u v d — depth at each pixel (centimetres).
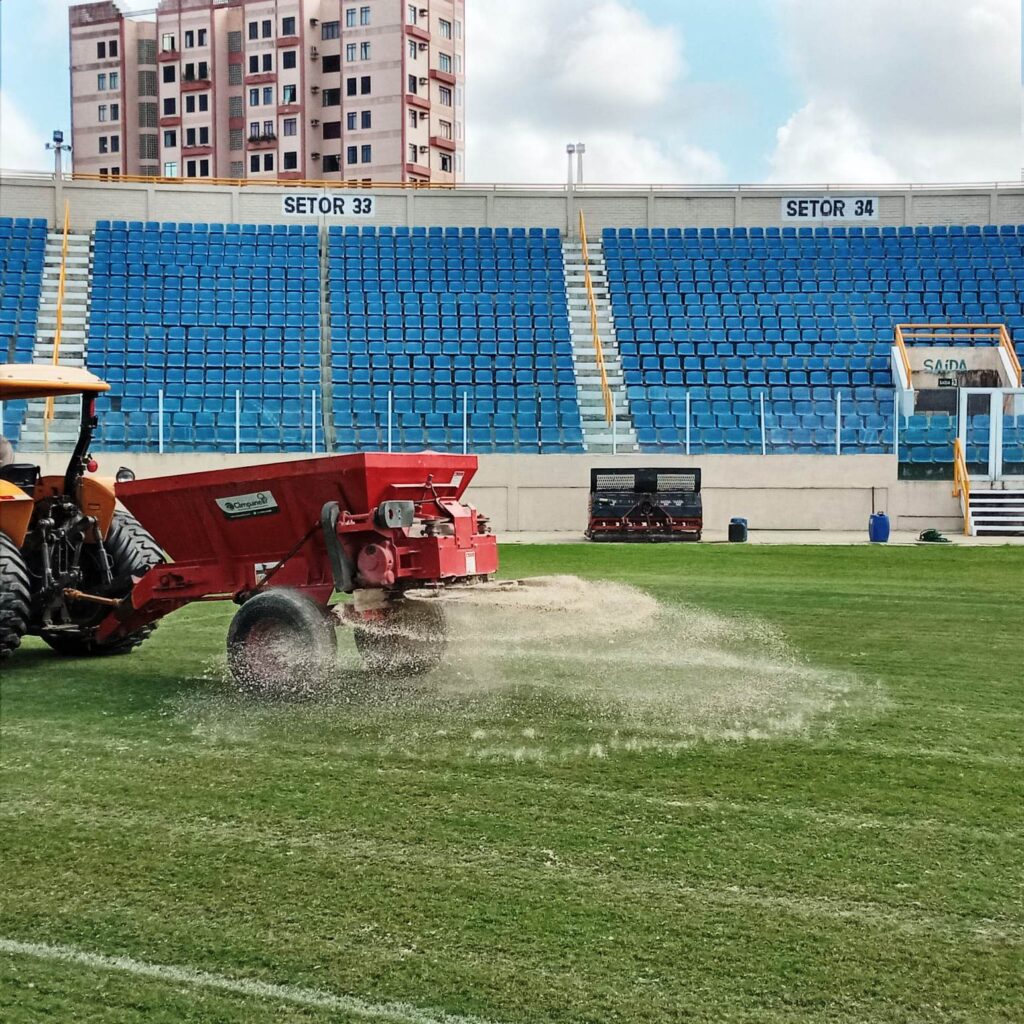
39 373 786
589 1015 299
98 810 466
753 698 674
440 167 9531
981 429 2464
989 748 559
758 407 2575
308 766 529
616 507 2056
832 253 3088
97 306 2805
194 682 739
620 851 416
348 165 9212
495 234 3166
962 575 1429
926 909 365
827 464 2331
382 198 3189
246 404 2536
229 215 3152
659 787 494
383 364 2684
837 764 529
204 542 739
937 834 435
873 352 2723
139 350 2664
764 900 372
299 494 689
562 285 2977
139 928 354
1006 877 392
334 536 667
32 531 816
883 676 743
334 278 2962
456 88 9638
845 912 363
